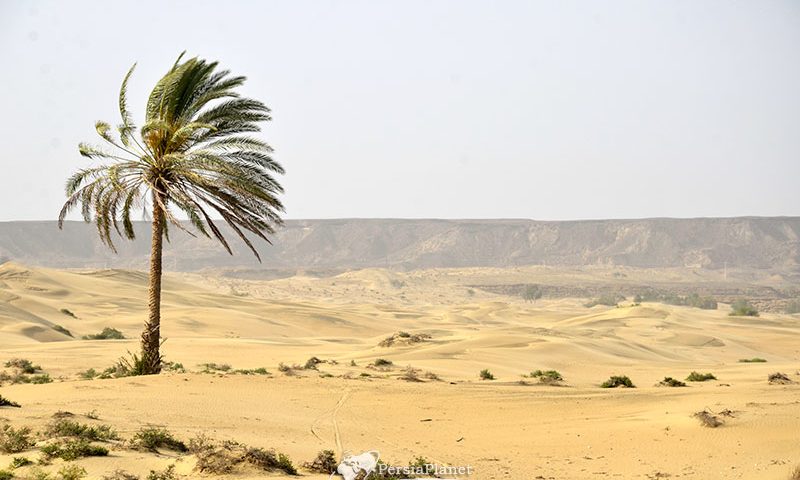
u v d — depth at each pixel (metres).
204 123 47.28
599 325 189.12
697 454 31.09
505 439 35.19
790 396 42.09
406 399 43.56
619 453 31.98
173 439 27.94
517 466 30.09
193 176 46.75
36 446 25.42
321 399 42.69
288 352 90.81
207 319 149.75
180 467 24.86
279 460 26.30
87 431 27.73
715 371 75.88
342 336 171.75
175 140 48.06
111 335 117.44
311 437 33.34
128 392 40.81
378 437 34.56
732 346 155.62
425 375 58.72
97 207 47.72
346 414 39.41
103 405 36.25
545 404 42.59
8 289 154.25
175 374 48.28
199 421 34.25
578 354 96.56
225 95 48.72
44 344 91.81
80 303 165.12
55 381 50.88
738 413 36.28
